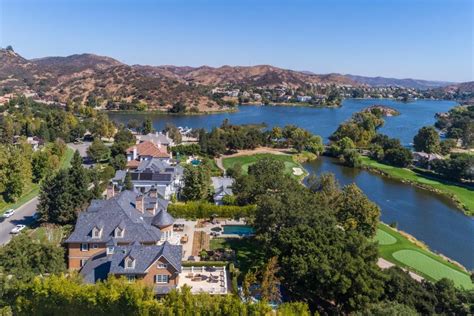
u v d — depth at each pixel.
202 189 102.62
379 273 53.34
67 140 188.62
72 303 45.56
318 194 85.75
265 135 198.75
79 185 87.75
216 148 172.12
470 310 49.22
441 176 153.38
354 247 58.75
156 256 59.44
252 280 59.56
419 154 178.12
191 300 45.22
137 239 66.75
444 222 105.44
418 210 114.50
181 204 95.06
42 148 162.00
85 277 58.75
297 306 45.28
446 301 51.41
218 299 46.09
